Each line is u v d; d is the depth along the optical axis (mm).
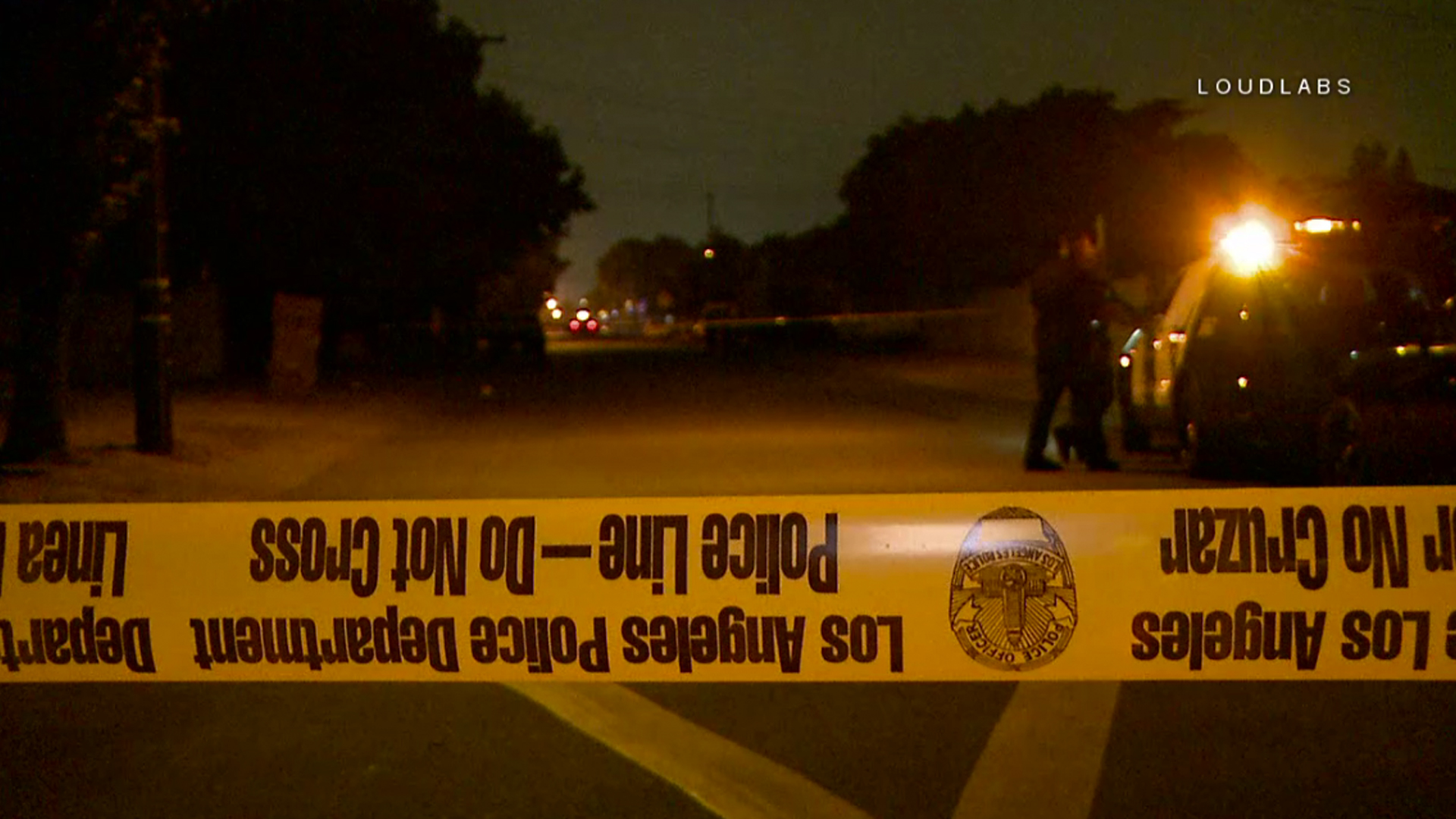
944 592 6199
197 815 5625
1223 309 13023
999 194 46719
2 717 6938
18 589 6449
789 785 5848
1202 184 43219
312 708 7031
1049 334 14320
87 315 30891
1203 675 6137
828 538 6223
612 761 6180
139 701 7188
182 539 6434
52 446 15414
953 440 18531
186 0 13805
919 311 51781
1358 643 6082
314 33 32312
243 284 35062
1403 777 5820
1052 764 6055
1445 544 6066
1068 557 6145
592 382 35438
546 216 48062
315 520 6426
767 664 6285
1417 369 10656
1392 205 12969
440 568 6367
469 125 40281
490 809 5633
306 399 27047
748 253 84125
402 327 48531
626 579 6293
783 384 33312
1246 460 13289
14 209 13211
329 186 32625
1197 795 5648
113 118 13609
